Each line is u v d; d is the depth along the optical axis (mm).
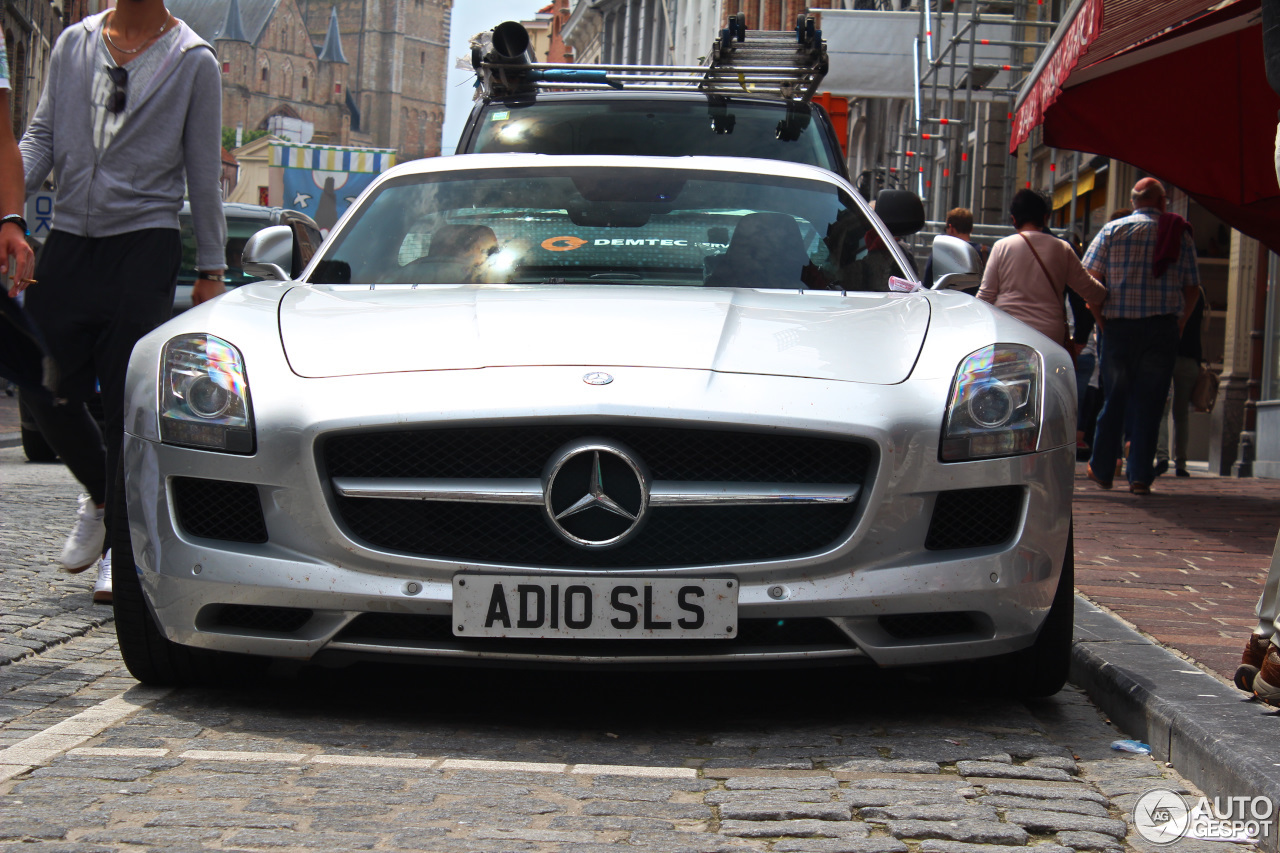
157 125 4984
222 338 3666
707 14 46438
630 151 6895
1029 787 3027
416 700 3725
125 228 4938
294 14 174125
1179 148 8367
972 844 2646
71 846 2486
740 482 3379
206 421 3498
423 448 3400
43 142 5004
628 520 3332
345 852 2500
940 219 20594
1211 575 5867
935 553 3430
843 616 3371
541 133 6980
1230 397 13562
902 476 3393
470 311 3832
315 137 177125
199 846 2514
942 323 3834
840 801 2869
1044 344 3744
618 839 2609
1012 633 3498
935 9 16688
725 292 4191
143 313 4934
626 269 4461
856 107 27703
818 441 3408
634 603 3322
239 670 3814
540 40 115062
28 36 34969
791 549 3400
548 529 3387
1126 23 7211
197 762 3062
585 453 3332
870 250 4699
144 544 3566
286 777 2965
